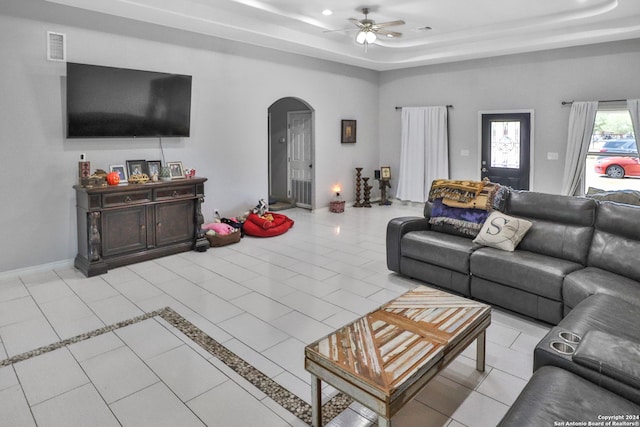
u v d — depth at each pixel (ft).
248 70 20.12
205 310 11.42
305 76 23.15
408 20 19.06
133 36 15.92
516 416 5.22
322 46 21.42
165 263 15.46
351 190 27.53
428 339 7.05
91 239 13.99
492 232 12.05
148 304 11.78
